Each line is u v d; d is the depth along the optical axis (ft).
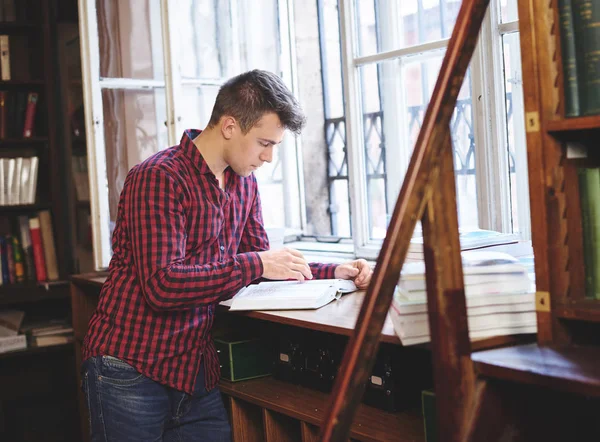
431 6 9.18
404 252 4.55
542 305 4.76
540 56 4.70
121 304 6.65
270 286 7.66
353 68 10.11
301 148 11.73
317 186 11.71
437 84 4.61
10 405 12.17
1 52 12.25
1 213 12.70
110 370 6.57
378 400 6.67
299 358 7.57
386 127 9.90
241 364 7.87
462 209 8.93
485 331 5.05
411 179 4.52
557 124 4.60
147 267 6.36
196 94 11.12
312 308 6.79
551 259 4.74
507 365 4.30
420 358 6.72
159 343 6.66
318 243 11.53
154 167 6.56
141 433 6.61
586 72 4.57
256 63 11.68
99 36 10.54
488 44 8.16
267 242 8.00
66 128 12.82
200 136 7.09
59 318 12.71
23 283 12.13
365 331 4.48
